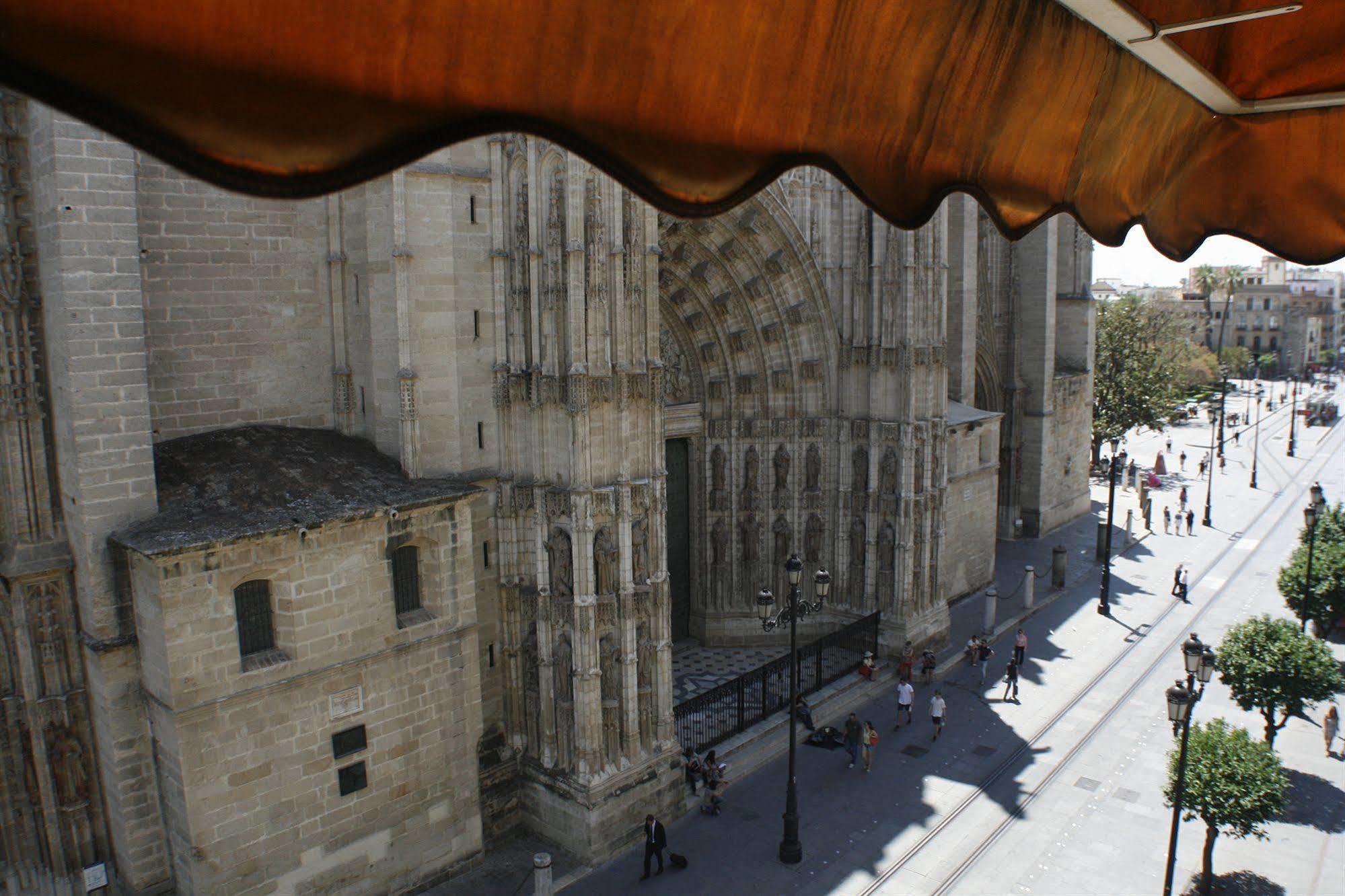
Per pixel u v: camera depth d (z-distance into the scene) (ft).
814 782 120.16
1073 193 14.88
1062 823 111.04
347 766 91.15
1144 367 280.10
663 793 109.81
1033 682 150.20
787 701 136.56
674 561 155.63
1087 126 13.94
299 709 87.45
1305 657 121.29
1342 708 141.90
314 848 89.40
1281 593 174.50
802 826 110.32
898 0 9.95
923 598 154.40
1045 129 13.26
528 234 101.81
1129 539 228.84
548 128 8.44
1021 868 102.37
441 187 99.91
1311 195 18.49
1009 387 225.76
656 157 9.28
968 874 101.45
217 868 83.66
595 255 98.17
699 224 136.67
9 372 82.07
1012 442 226.58
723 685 126.31
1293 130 17.30
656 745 110.11
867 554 152.35
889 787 118.93
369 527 90.58
